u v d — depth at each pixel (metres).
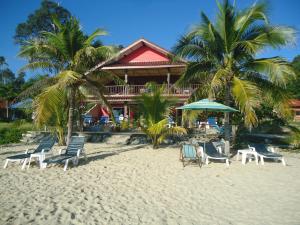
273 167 9.39
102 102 13.10
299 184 7.20
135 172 8.52
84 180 7.45
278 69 9.68
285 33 9.87
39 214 4.96
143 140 16.47
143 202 5.74
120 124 20.72
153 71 25.20
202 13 11.37
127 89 23.44
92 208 5.33
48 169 8.76
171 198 6.04
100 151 13.07
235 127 15.46
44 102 9.23
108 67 23.50
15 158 8.79
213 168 9.18
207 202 5.79
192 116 13.33
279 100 11.23
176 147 14.61
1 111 40.25
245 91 9.75
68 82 9.94
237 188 6.83
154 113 14.16
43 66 11.36
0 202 5.55
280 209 5.39
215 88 9.95
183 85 12.11
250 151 10.09
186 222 4.75
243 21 11.02
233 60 11.25
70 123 11.59
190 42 11.33
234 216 5.03
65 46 11.06
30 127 20.00
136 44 24.38
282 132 19.39
